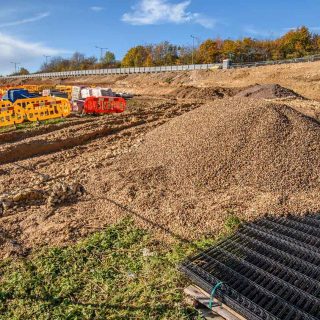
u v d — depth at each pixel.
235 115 8.14
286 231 5.32
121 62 78.88
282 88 20.38
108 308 3.96
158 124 12.88
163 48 73.69
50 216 6.01
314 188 6.55
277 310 3.72
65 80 62.75
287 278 4.27
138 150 8.79
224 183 6.78
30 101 13.81
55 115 14.33
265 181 6.66
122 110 16.38
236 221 5.55
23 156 9.94
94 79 56.62
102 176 7.48
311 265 4.45
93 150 10.21
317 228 5.34
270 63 38.72
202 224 5.51
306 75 29.00
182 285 4.25
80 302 4.07
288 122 7.88
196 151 7.48
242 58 55.59
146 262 4.70
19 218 6.00
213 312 3.86
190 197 6.36
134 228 5.52
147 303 3.99
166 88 33.88
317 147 7.30
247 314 3.59
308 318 3.55
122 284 4.34
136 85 42.28
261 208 5.91
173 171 7.25
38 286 4.32
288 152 7.13
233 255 4.68
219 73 37.62
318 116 12.53
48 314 3.88
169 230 5.41
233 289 3.95
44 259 4.82
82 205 6.37
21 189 7.30
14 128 12.40
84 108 15.26
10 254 4.98
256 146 7.26
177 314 3.83
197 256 4.67
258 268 4.40
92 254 4.93
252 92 20.78
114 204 6.26
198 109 9.47
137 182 6.92
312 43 51.22
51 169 8.63
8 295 4.20
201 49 60.66
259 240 5.09
